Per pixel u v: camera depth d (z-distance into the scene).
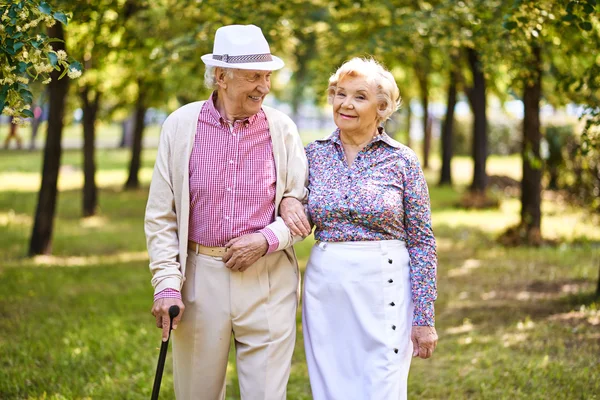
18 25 2.81
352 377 2.83
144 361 4.65
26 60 2.82
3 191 15.70
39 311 6.03
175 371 2.99
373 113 2.83
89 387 4.16
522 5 4.77
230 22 6.99
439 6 7.03
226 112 2.86
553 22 5.04
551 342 4.93
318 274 2.88
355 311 2.80
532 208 9.54
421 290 2.84
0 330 5.41
